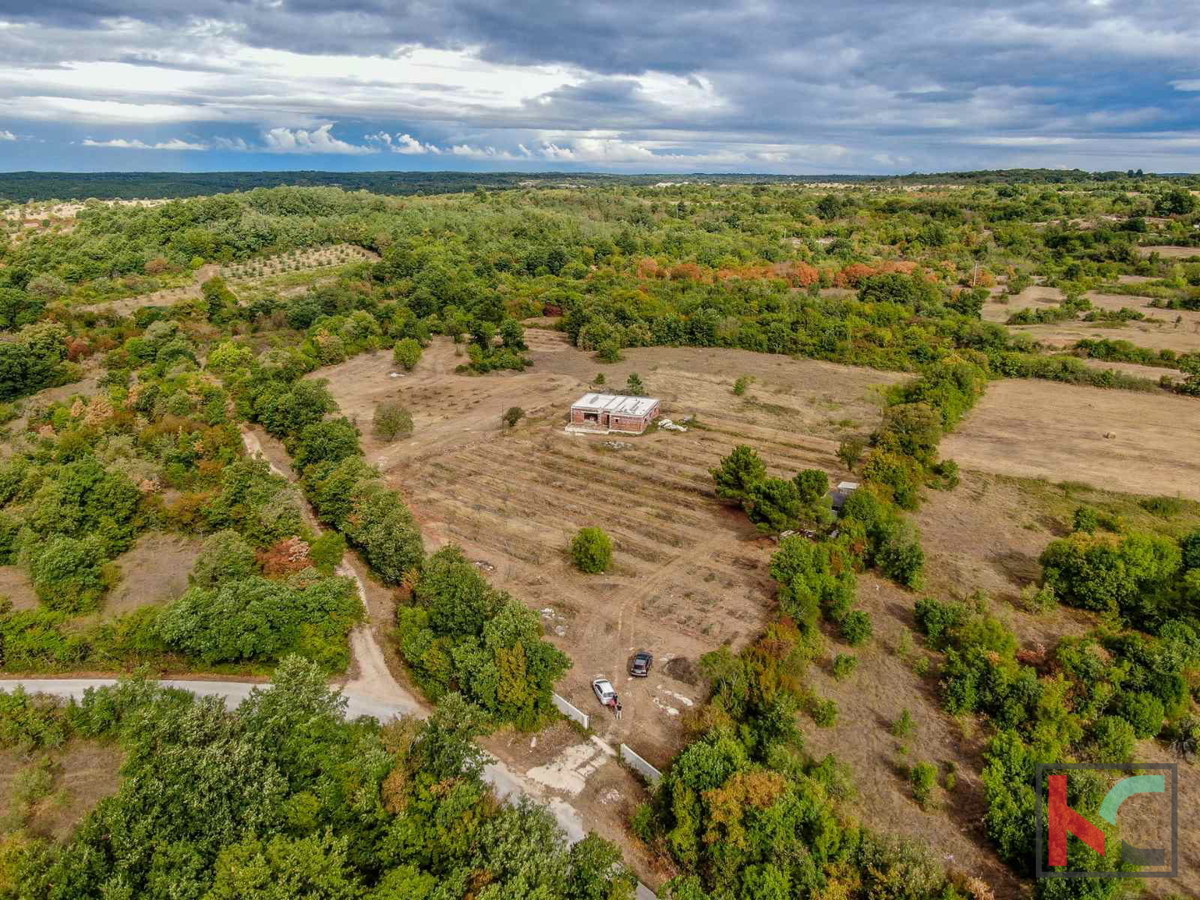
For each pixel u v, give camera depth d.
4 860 31.12
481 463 84.12
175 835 31.28
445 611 48.00
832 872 32.50
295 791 33.94
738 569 60.84
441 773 35.28
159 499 65.44
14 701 41.66
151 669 47.44
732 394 108.12
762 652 46.94
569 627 53.31
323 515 67.00
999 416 96.00
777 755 38.47
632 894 31.00
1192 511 68.94
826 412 99.69
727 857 32.84
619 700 45.66
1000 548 63.66
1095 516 64.31
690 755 37.03
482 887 29.88
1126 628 51.78
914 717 44.16
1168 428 89.88
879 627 52.97
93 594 52.34
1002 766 38.12
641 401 98.31
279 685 38.03
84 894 29.70
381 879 30.67
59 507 59.34
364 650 50.62
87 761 40.16
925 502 72.44
